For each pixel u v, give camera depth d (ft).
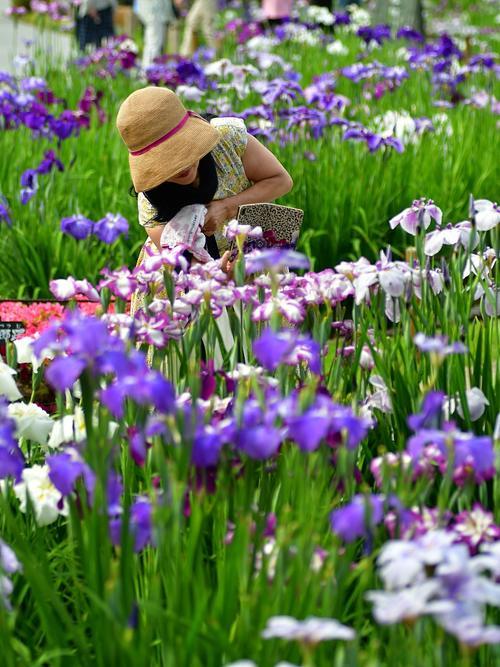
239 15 84.99
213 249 16.22
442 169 29.43
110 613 8.61
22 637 10.57
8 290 25.16
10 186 27.45
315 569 9.34
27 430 11.85
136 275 12.16
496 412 13.05
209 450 8.88
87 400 9.04
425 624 8.21
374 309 12.84
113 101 40.11
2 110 30.48
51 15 61.26
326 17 66.39
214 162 15.98
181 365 11.75
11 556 8.76
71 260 25.08
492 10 111.24
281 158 27.71
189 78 35.81
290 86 30.09
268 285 12.16
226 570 9.27
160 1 57.21
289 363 10.74
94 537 9.32
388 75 37.65
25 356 13.19
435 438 8.81
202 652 9.14
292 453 10.26
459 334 12.70
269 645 8.65
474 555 9.70
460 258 13.19
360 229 26.02
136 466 12.37
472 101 35.83
